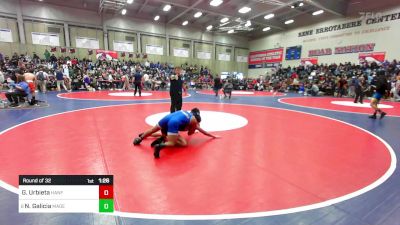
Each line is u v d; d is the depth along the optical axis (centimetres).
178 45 2716
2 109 768
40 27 2025
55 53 2098
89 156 346
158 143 395
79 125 547
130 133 482
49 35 2066
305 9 2089
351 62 1978
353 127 590
